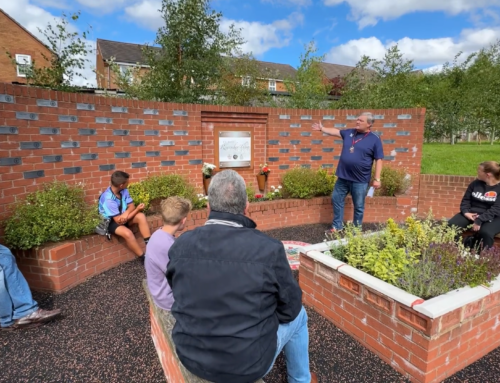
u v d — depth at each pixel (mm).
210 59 8828
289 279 1612
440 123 17672
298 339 2043
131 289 3857
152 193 5477
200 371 1578
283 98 12719
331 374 2457
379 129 7289
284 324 1910
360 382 2377
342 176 5520
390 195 7086
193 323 1554
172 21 8336
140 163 5695
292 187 6809
